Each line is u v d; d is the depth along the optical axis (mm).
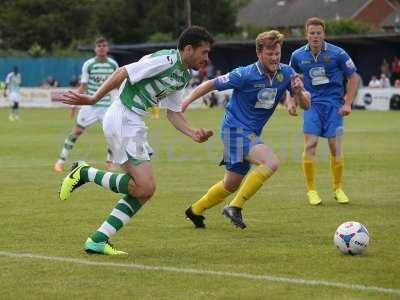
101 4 158500
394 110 94375
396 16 175125
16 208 24797
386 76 105188
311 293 14398
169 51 17859
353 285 14953
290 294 14344
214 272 16062
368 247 18609
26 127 68000
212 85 20781
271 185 30812
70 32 159375
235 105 21297
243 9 199625
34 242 19297
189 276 15734
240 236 20219
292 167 37344
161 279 15508
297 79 20609
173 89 18094
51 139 55000
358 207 25359
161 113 92125
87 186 29891
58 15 158375
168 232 20781
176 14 149250
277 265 16734
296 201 26625
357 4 189500
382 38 109375
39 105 112188
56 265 16719
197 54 17750
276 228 21422
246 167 21203
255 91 20891
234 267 16547
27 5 159625
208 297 14172
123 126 17750
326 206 25578
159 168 36844
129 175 17906
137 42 154625
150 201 26453
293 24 190875
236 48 124938
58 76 135750
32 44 157125
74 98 17484
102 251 17812
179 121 18953
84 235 20234
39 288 14844
